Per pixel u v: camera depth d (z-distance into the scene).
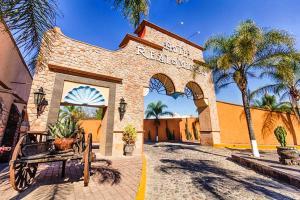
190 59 15.73
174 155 10.66
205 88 16.34
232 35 11.15
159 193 4.30
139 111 10.99
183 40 15.69
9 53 7.34
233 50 10.55
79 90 9.13
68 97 8.71
